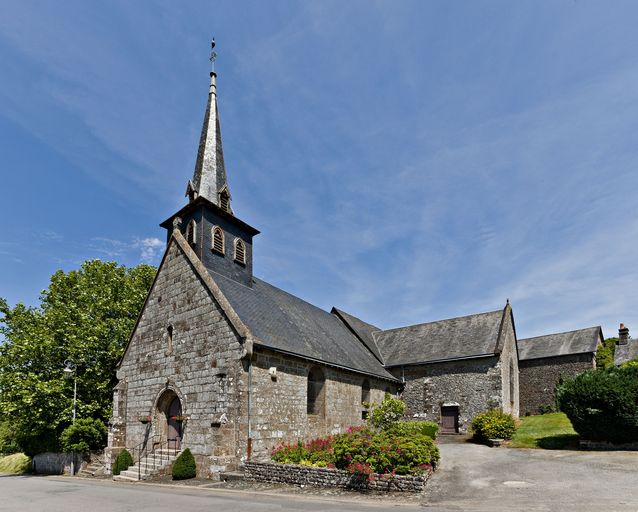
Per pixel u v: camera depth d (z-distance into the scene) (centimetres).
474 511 980
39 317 2611
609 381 1783
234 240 2170
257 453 1570
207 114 2362
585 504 996
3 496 1420
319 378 2045
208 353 1716
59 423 2477
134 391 2002
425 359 2909
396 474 1262
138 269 3091
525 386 3809
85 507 1132
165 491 1371
